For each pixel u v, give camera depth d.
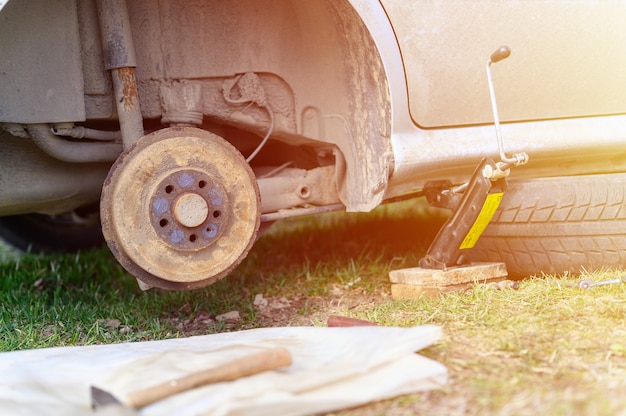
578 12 1.81
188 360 1.27
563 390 1.13
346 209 1.81
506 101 1.78
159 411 1.08
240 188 1.63
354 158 1.77
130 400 1.09
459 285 1.74
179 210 1.55
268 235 2.71
